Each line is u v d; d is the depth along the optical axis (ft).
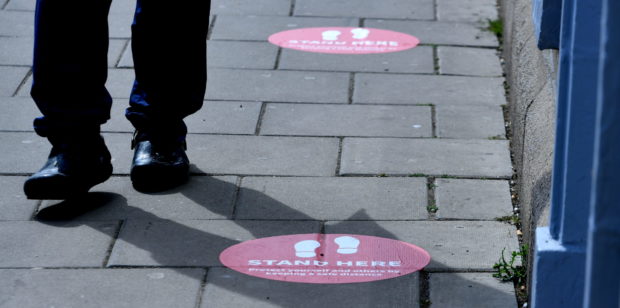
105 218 15.15
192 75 15.71
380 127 18.71
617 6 7.63
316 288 13.15
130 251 14.14
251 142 18.01
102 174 15.55
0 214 15.23
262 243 14.43
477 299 12.88
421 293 13.04
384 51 22.77
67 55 14.58
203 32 15.55
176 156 16.21
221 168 16.96
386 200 15.81
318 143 17.98
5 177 16.48
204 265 13.78
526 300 12.92
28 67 21.43
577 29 10.25
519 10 20.18
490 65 22.13
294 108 19.60
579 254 10.89
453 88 20.75
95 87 15.06
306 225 14.98
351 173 16.76
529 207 13.84
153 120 15.88
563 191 10.92
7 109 19.24
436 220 15.17
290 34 23.75
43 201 15.70
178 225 14.94
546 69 15.93
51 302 12.81
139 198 15.87
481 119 19.17
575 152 10.64
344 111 19.45
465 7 25.88
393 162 17.19
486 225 15.01
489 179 16.61
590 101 10.43
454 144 17.98
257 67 21.74
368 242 14.43
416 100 20.08
